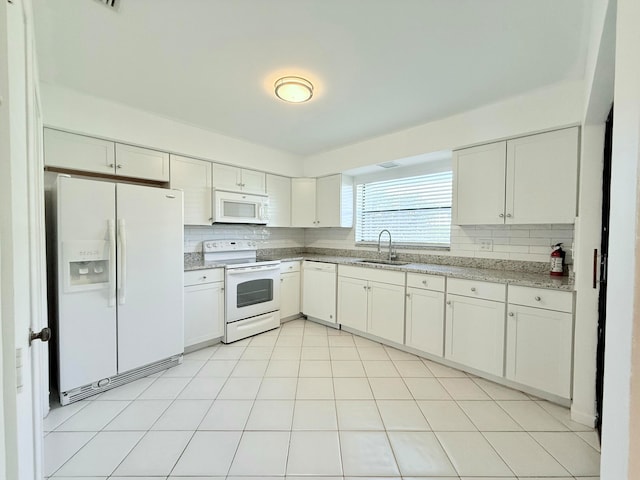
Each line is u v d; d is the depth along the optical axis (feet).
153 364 7.70
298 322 12.26
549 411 6.13
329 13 4.61
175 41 5.32
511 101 7.39
